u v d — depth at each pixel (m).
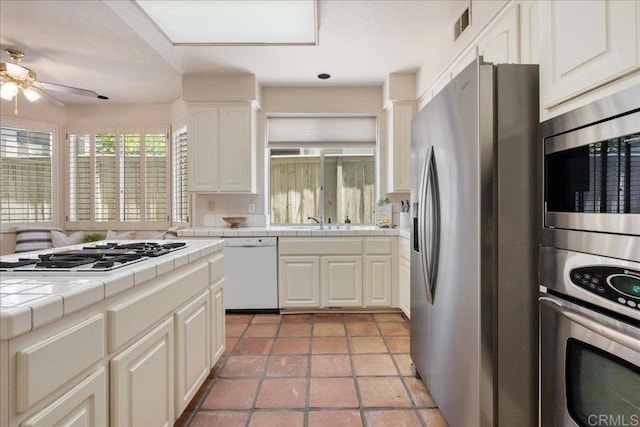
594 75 0.98
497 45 1.92
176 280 1.53
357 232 3.30
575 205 1.06
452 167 1.48
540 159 1.25
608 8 0.93
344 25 2.52
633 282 0.84
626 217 0.86
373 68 3.34
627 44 0.87
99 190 4.34
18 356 0.76
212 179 3.54
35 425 0.79
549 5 1.20
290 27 2.53
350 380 2.05
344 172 4.14
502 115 1.28
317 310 3.37
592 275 0.98
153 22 2.42
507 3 1.80
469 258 1.34
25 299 0.84
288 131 3.97
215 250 2.04
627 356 0.85
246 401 1.84
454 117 1.46
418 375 2.09
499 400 1.28
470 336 1.34
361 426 1.63
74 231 4.32
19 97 3.91
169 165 4.35
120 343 1.12
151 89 3.84
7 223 3.86
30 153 4.02
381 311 3.38
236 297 3.31
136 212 4.36
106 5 2.21
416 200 2.00
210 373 2.13
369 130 3.98
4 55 2.92
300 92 3.83
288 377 2.09
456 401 1.46
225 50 2.90
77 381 0.93
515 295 1.28
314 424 1.65
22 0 2.15
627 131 0.86
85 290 0.95
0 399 0.73
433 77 2.93
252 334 2.79
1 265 1.23
